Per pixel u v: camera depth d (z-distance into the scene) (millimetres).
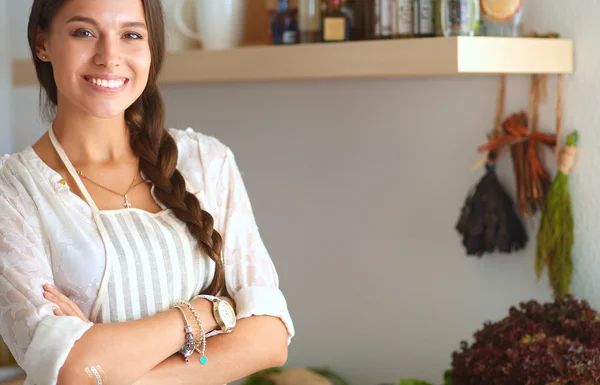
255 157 2789
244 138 2803
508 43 1956
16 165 1621
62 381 1426
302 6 2271
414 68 1973
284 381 2469
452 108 2342
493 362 1871
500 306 2303
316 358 2734
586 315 1946
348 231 2611
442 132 2369
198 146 1801
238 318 1646
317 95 2623
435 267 2430
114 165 1675
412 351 2512
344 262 2635
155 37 1676
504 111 2230
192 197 1695
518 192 2188
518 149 2182
